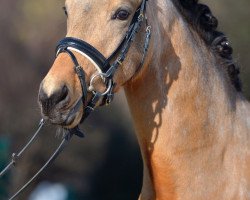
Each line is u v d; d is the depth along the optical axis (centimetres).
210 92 884
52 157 852
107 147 3434
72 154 3294
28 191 3008
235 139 879
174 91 872
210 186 861
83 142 3341
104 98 839
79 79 813
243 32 2708
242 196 855
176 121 868
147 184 893
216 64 903
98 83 827
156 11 874
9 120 3359
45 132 3084
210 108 880
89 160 3372
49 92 793
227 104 889
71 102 804
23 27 3822
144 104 877
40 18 3803
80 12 826
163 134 869
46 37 3788
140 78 871
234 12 2798
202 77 884
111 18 827
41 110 804
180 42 882
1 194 1523
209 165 865
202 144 868
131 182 3425
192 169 863
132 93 879
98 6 825
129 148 3444
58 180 3259
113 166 3425
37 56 3781
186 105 873
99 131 3412
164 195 874
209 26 912
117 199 3409
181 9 904
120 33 833
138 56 852
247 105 909
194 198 860
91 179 3403
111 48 828
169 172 867
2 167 1509
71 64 812
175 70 876
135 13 845
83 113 825
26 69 3738
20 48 3794
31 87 3706
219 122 880
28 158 3050
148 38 855
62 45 821
